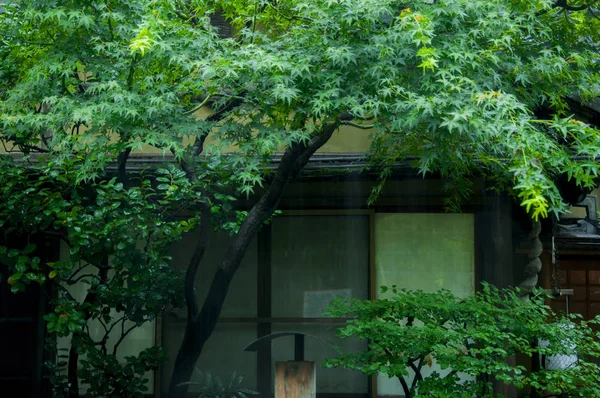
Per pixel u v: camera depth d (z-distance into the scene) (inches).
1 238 271.4
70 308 251.1
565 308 293.3
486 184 280.2
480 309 234.5
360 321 230.7
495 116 178.5
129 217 252.1
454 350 232.7
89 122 215.6
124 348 281.9
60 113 201.3
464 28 200.2
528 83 228.8
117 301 262.7
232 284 286.5
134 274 256.7
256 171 213.8
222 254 280.8
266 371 280.2
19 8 226.5
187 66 190.2
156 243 263.9
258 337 282.8
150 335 281.7
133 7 208.2
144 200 257.0
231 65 192.7
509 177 247.6
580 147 172.1
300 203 287.1
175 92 206.7
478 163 261.1
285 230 288.4
